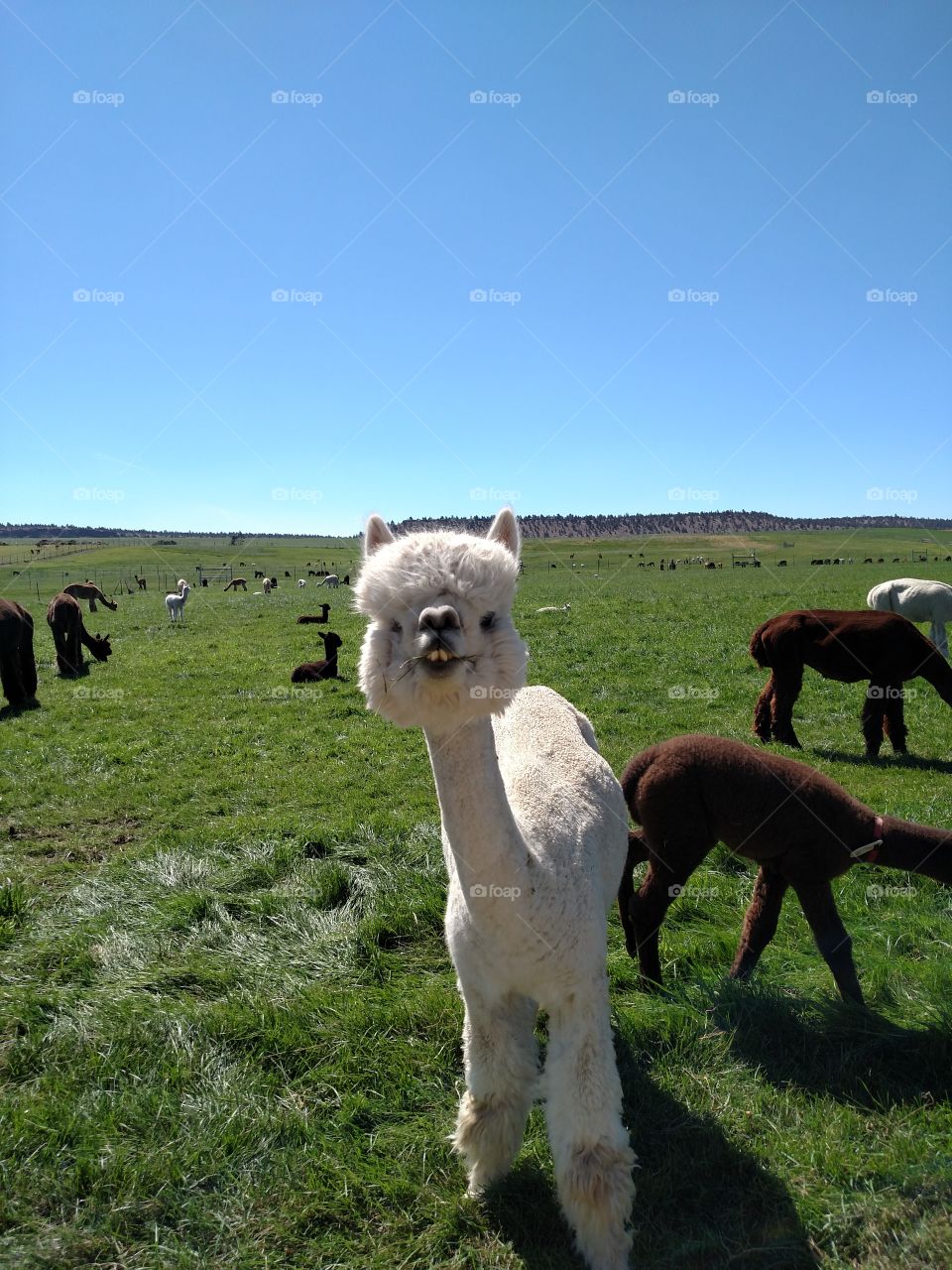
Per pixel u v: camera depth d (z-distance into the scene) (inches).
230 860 253.1
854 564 2230.6
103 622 1130.7
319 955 192.7
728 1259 113.3
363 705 509.0
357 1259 117.4
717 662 611.2
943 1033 152.3
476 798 108.6
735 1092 145.9
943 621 589.3
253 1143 134.8
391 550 107.4
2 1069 152.6
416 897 215.5
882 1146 131.3
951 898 218.5
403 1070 152.4
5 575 2491.4
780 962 187.5
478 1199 126.3
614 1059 117.7
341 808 314.7
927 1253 111.5
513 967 114.8
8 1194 124.3
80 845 280.5
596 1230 109.0
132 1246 118.2
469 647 101.7
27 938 201.9
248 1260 116.2
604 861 137.6
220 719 481.1
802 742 422.9
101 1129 136.1
